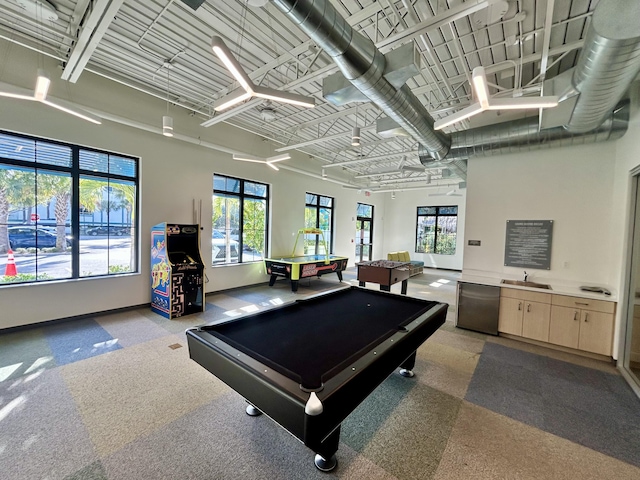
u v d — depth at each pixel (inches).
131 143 178.9
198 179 216.7
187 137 193.6
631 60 75.5
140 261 187.2
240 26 118.9
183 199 207.8
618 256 131.1
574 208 149.4
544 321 142.6
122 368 111.4
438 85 148.9
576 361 128.3
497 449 74.1
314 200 345.4
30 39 127.9
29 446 71.4
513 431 81.3
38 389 96.2
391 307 112.8
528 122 145.6
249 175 256.4
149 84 170.7
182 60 144.2
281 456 69.9
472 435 79.1
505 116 169.3
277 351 70.9
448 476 65.2
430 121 145.1
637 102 117.6
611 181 139.9
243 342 76.1
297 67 135.1
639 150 115.1
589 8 101.2
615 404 95.6
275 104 189.2
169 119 151.0
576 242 149.4
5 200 142.2
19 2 101.3
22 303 144.6
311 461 68.5
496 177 171.0
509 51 130.4
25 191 147.6
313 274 263.0
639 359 110.7
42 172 152.0
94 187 170.4
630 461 71.4
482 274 172.9
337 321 94.9
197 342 72.0
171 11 110.8
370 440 76.0
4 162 140.3
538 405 94.0
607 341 127.9
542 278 158.9
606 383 109.3
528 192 161.3
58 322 156.6
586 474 67.2
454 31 116.5
